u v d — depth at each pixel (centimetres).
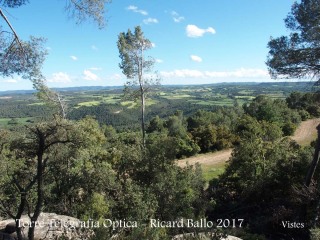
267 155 2188
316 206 1416
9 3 795
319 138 1552
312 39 1418
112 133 5791
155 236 660
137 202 1220
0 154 1305
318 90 1555
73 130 1094
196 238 651
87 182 1536
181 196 1393
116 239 655
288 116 5512
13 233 1184
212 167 3803
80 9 819
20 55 865
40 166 927
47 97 2800
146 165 1634
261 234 1430
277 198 1789
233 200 2128
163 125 7300
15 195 1186
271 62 1580
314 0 1379
